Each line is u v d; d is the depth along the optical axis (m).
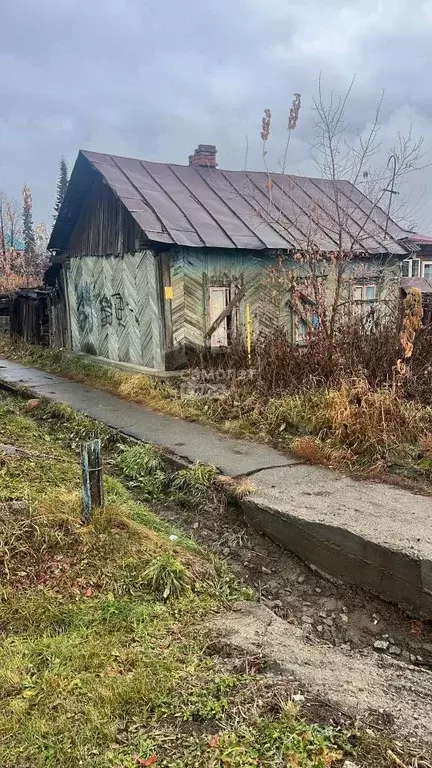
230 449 6.50
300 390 7.41
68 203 12.01
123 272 11.02
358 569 4.23
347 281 10.04
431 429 6.22
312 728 2.46
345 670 3.09
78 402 8.86
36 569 3.79
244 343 9.62
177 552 4.27
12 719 2.51
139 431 7.24
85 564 3.89
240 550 4.82
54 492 4.86
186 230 9.72
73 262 13.12
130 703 2.64
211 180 12.36
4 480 5.06
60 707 2.59
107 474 6.24
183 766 2.26
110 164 10.99
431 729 2.55
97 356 12.55
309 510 4.73
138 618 3.37
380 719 2.59
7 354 15.23
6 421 7.80
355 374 7.16
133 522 4.59
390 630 3.89
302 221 11.79
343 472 5.73
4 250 32.22
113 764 2.29
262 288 10.79
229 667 2.95
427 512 4.66
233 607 3.77
